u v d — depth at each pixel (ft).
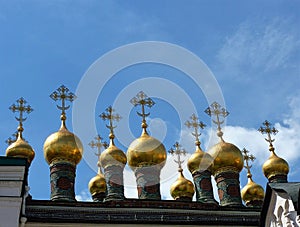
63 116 109.29
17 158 70.18
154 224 83.61
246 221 89.61
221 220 89.51
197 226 85.35
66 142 104.27
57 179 101.81
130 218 85.76
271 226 64.49
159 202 91.45
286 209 61.31
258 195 119.14
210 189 109.91
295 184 62.08
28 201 84.12
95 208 85.87
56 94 111.04
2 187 67.92
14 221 66.33
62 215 83.87
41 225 78.89
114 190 104.94
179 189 113.91
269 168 120.06
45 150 105.09
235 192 110.01
